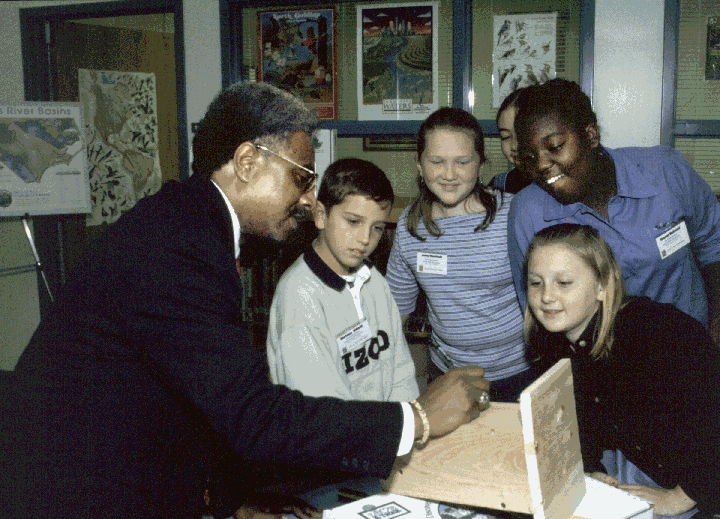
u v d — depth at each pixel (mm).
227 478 1206
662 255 1643
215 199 990
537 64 3020
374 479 1308
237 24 3426
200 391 870
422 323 3072
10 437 884
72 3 3762
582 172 1543
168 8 3559
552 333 1477
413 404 1020
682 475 1217
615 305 1299
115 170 4277
